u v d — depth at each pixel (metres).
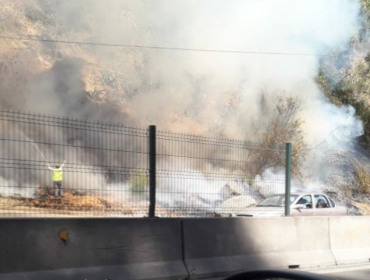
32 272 8.30
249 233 11.63
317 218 13.33
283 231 12.41
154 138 10.69
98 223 9.24
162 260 9.96
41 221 8.56
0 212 10.13
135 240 9.67
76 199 11.48
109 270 9.16
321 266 12.93
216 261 10.79
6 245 8.12
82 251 8.96
